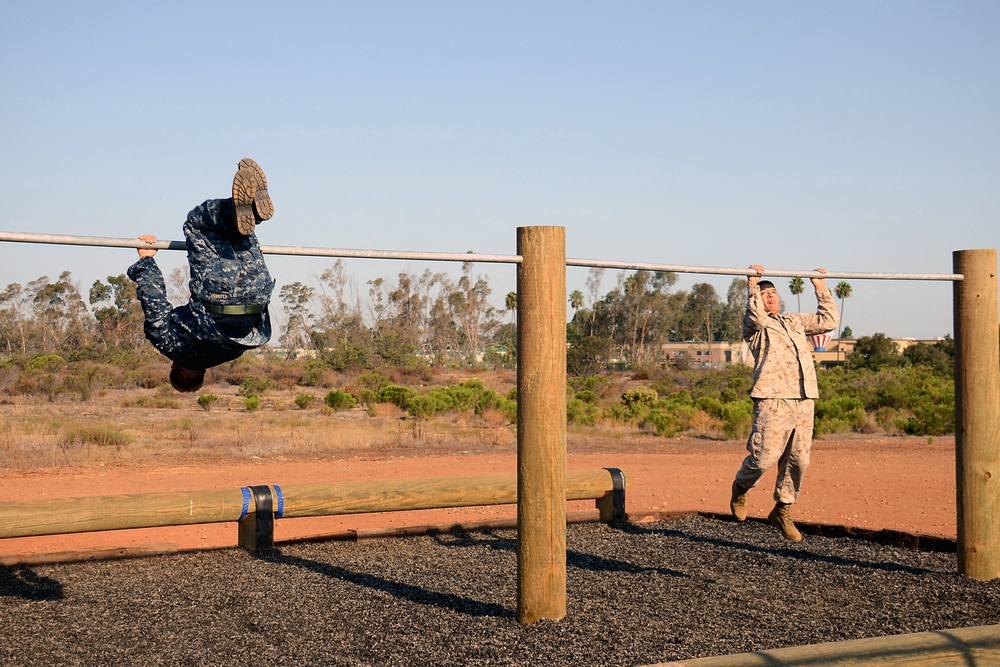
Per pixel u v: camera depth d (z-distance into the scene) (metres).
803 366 7.28
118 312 86.00
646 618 5.94
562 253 5.76
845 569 7.48
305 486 8.66
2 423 22.84
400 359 67.06
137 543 9.55
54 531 7.42
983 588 6.81
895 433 25.30
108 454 17.59
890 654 4.45
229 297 4.95
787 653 4.40
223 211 4.95
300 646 5.39
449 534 9.22
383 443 20.27
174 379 5.32
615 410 28.14
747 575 7.26
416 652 5.25
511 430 24.70
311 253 5.24
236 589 6.79
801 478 7.45
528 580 5.83
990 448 7.07
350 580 7.08
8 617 6.06
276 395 43.62
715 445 21.69
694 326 135.00
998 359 7.12
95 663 5.13
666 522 9.88
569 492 9.62
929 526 10.47
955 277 7.06
